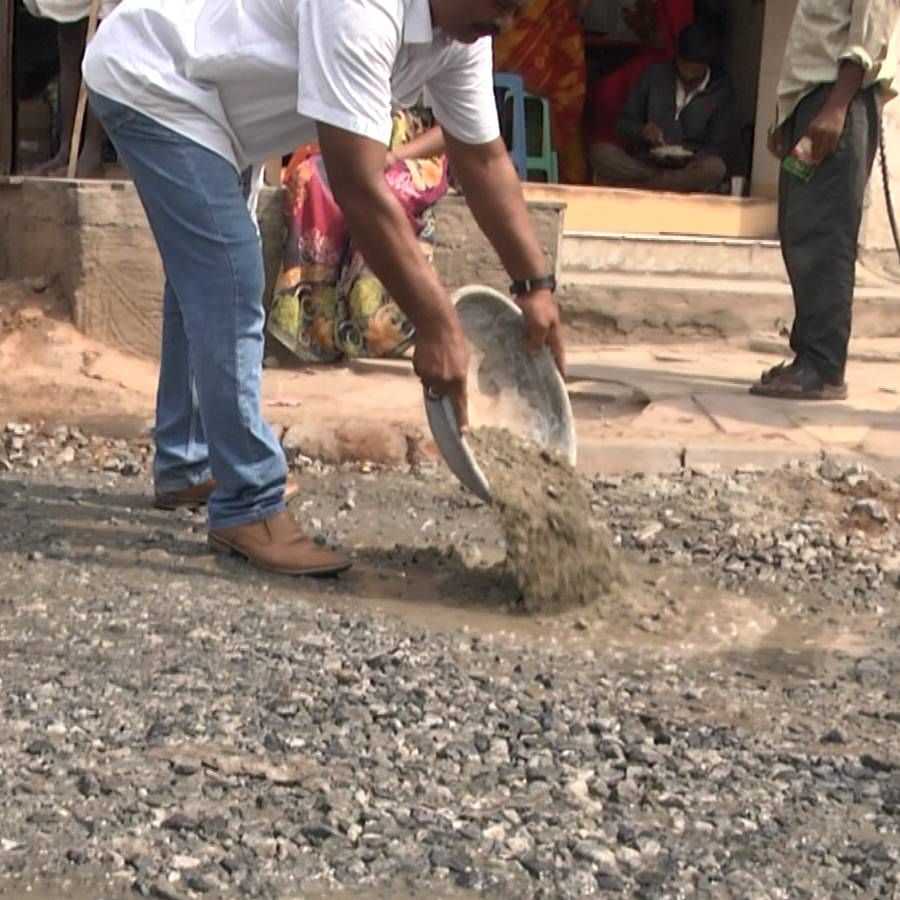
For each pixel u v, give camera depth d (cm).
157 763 262
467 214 670
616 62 1079
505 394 411
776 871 237
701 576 409
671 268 852
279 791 254
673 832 248
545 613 367
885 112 860
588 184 1009
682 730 292
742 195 948
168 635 332
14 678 300
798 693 320
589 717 297
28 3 757
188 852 232
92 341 631
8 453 517
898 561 427
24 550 396
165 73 367
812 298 581
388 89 337
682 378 645
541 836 244
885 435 535
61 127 812
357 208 338
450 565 404
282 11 359
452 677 315
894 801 264
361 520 450
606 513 461
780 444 520
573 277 796
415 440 527
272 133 377
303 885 225
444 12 340
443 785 261
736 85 1030
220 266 374
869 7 541
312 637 337
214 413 383
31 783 252
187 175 369
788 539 442
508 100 949
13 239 678
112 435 543
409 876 229
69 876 224
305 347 643
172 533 422
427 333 346
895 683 329
